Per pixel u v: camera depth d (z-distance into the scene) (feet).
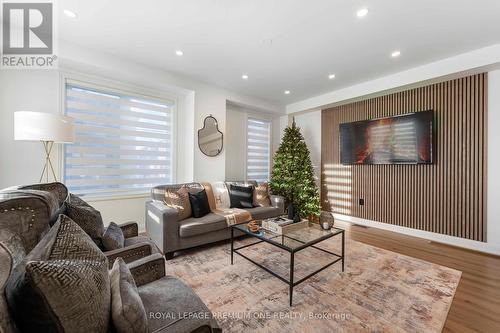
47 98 8.99
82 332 2.06
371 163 12.70
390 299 5.86
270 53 9.33
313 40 8.34
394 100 12.08
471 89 9.65
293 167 14.56
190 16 7.06
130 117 11.32
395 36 8.00
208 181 12.80
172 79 11.35
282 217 8.67
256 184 13.20
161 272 4.25
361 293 6.12
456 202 10.04
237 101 14.25
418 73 10.34
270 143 17.99
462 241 9.84
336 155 14.92
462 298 5.99
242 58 9.80
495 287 6.53
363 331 4.77
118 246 5.08
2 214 2.79
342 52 9.20
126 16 7.07
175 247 8.33
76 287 2.08
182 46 8.85
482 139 9.41
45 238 2.92
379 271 7.35
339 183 14.71
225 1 6.40
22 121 6.59
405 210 11.62
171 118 12.69
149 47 8.95
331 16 6.98
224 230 9.65
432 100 10.74
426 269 7.54
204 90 12.62
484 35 7.84
